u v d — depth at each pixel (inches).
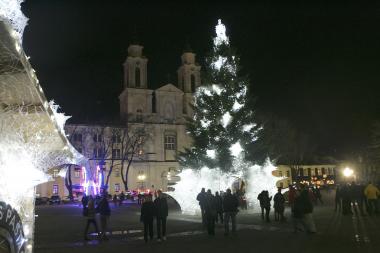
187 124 1275.8
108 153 3038.9
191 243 574.6
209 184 1194.0
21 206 306.0
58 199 2509.8
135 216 1195.3
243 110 1229.7
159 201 618.5
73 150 338.3
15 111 278.5
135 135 2967.5
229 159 1195.9
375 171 2354.8
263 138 1251.8
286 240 575.5
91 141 2952.8
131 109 3159.5
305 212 642.2
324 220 841.5
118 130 3009.4
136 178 3125.0
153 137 3176.7
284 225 784.9
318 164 3806.6
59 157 334.0
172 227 802.8
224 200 662.5
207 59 1266.0
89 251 530.6
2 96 267.9
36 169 307.6
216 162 1197.1
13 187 291.9
